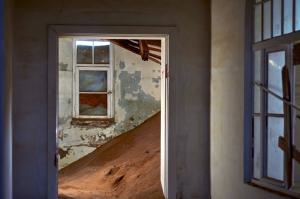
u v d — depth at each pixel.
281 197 2.90
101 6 4.19
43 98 4.16
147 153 7.66
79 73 9.54
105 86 9.60
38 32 4.15
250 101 3.39
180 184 4.25
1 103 3.06
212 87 4.16
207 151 4.27
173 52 4.22
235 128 3.58
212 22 4.17
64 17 4.17
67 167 9.08
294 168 2.87
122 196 5.43
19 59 4.13
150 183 5.62
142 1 4.21
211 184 4.19
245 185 3.38
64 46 9.48
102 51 9.60
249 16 3.38
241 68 3.47
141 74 9.62
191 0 4.25
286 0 2.97
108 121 9.54
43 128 4.16
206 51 4.26
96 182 7.06
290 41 2.89
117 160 8.13
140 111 9.62
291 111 2.88
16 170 4.13
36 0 4.16
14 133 4.13
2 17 3.07
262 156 3.19
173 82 4.23
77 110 9.52
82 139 9.48
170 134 4.23
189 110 4.26
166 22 4.23
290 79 2.89
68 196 5.41
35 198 4.15
